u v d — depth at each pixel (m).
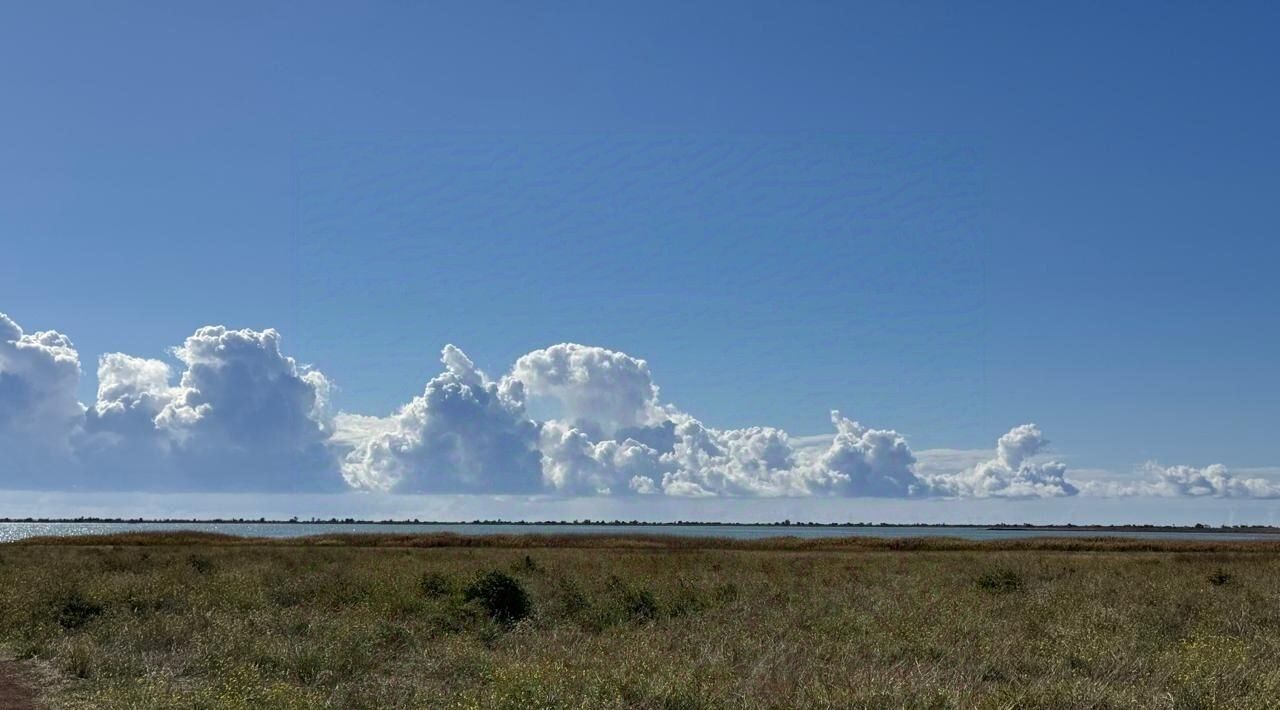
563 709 11.99
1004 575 31.80
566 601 24.53
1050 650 16.73
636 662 14.30
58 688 14.89
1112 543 85.56
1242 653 15.59
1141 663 15.37
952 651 16.34
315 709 12.57
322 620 20.17
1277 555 64.38
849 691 12.73
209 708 12.52
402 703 13.30
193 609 21.88
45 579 27.55
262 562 41.75
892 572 38.56
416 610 23.14
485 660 15.95
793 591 27.56
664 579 30.03
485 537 83.44
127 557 44.09
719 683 13.59
